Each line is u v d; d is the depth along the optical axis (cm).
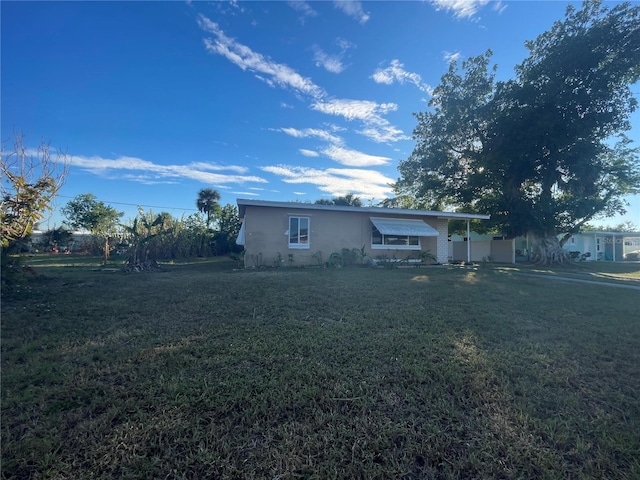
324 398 358
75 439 289
